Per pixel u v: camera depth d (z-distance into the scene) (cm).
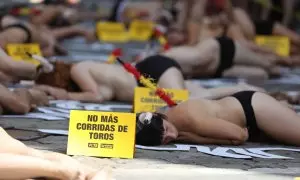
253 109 1168
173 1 4153
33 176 837
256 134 1201
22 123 1277
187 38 2411
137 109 1377
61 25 3031
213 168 1005
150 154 1081
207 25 2361
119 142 1045
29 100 1404
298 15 3981
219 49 2038
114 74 1577
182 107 1171
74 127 1045
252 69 2161
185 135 1169
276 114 1160
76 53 2770
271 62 2331
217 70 2067
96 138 1044
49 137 1172
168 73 1505
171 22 3788
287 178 959
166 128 1147
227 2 2373
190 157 1077
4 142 864
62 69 1584
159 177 935
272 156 1105
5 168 820
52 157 866
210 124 1148
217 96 1493
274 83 2131
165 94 1221
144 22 3775
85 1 5816
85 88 1568
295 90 1938
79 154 1041
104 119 1045
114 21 4075
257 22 2678
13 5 3434
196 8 2372
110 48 3159
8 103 1336
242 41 2359
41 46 2366
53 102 1520
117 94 1592
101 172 857
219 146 1166
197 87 1540
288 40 2648
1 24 2103
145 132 1132
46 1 3572
